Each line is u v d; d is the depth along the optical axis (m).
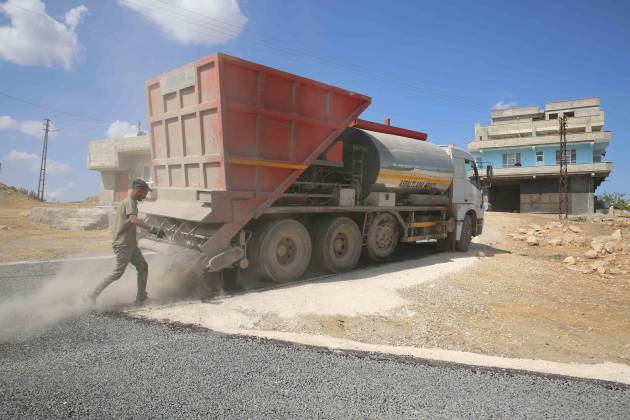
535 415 3.17
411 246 13.34
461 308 6.26
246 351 4.17
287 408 3.06
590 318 6.33
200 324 5.04
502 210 43.59
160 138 7.59
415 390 3.47
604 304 7.22
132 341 4.32
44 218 17.64
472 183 13.04
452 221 11.85
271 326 5.13
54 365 3.68
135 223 5.57
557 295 7.65
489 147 41.59
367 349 4.48
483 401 3.34
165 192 7.32
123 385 3.33
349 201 8.62
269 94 6.93
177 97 7.04
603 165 35.34
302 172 7.69
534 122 43.28
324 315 5.59
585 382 3.88
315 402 3.17
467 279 8.27
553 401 3.43
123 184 22.17
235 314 5.45
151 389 3.28
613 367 4.36
